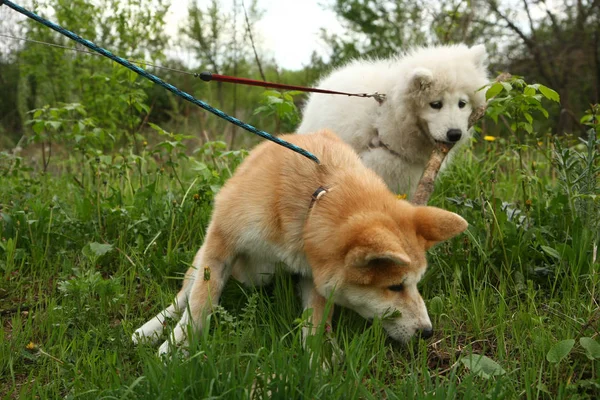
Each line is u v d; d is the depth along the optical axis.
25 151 10.14
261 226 3.40
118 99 6.98
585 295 3.71
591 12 13.23
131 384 2.68
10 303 3.90
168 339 2.96
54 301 3.68
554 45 13.64
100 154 5.96
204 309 3.13
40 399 2.85
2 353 3.17
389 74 5.23
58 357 3.21
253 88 13.23
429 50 5.27
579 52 13.37
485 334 3.46
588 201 4.11
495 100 4.87
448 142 4.84
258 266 3.78
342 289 3.16
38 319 3.59
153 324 3.56
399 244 2.91
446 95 4.93
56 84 8.96
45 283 4.12
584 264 3.92
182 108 11.91
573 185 4.25
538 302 3.75
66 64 8.77
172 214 4.73
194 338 2.81
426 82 4.82
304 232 3.29
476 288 3.88
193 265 3.82
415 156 5.18
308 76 12.29
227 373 2.62
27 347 3.16
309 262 3.28
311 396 2.59
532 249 4.10
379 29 11.62
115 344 3.22
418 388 2.76
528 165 6.03
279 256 3.44
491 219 4.23
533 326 3.40
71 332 3.43
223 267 3.60
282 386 2.57
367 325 3.54
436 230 3.22
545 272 3.93
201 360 2.75
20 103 10.11
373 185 3.41
